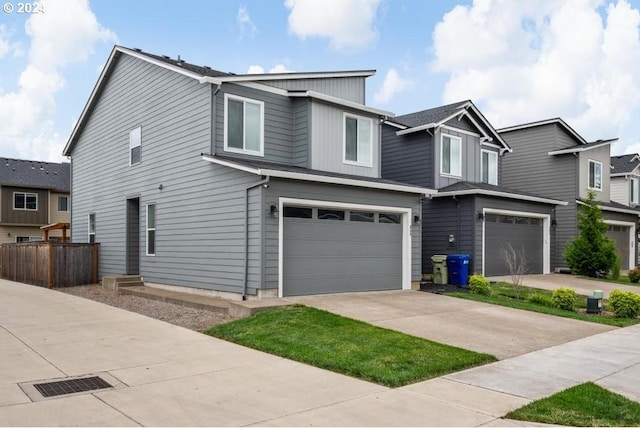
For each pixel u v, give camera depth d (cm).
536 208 2023
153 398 532
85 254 1822
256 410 499
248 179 1181
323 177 1209
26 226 3177
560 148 2420
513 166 2534
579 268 2017
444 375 642
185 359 702
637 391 585
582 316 1121
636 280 1930
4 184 3050
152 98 1578
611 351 793
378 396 550
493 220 1869
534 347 812
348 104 1473
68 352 739
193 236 1370
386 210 1410
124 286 1569
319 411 499
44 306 1191
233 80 1318
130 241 1711
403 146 2022
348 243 1332
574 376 642
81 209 2083
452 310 1115
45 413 483
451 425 465
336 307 1078
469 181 2045
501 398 548
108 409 496
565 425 473
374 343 773
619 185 2959
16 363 675
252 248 1166
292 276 1208
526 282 1773
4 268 2127
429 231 1908
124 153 1747
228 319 993
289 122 1445
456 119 2009
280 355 727
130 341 814
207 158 1245
